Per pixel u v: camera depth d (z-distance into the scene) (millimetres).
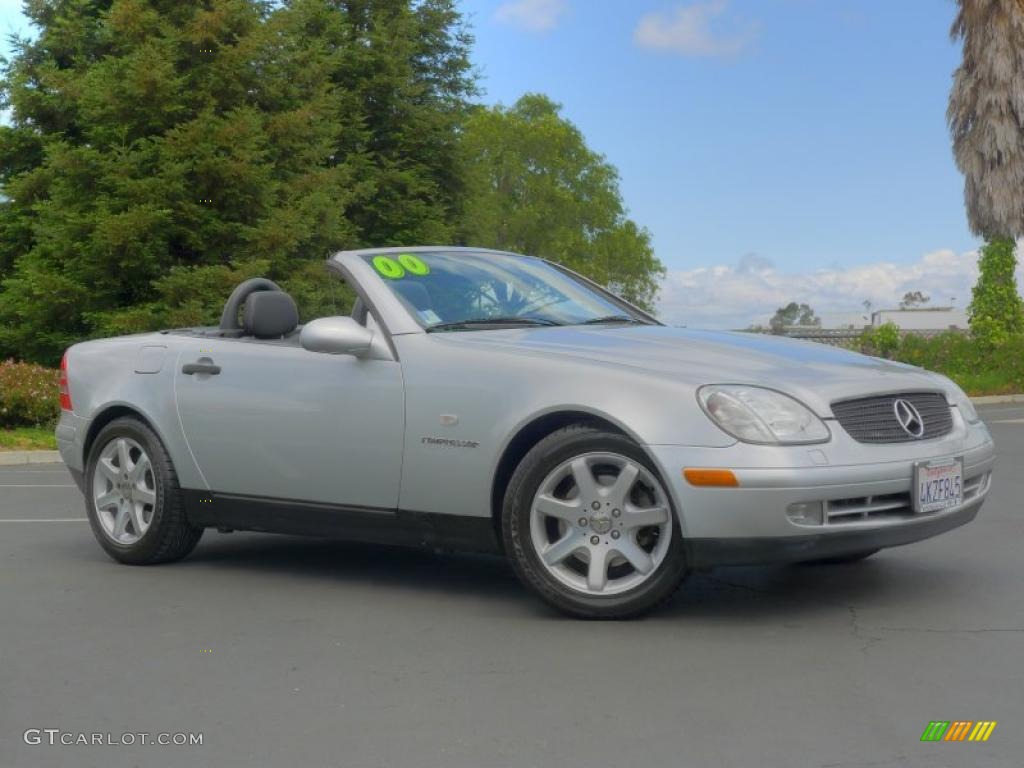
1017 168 27469
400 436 5578
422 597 5738
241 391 6184
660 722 3822
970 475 5395
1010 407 23062
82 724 3979
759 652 4605
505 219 74000
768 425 4844
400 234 29156
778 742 3617
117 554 6738
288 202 22297
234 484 6254
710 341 5621
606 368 5141
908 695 4043
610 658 4570
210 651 4844
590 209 77938
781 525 4785
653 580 5020
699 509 4840
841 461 4867
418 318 5793
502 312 6043
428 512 5539
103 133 20938
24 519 8742
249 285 6965
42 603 5801
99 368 6914
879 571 6105
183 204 20562
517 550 5211
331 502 5879
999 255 28000
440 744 3684
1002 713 3844
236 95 21953
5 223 24109
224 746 3732
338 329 5648
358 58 29094
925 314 53250
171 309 20141
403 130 30141
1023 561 6336
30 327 21484
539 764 3492
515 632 5008
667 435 4906
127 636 5129
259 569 6562
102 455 6820
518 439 5316
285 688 4309
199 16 21219
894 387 5238
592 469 5137
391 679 4379
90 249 20422
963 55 28016
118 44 21953
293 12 23625
